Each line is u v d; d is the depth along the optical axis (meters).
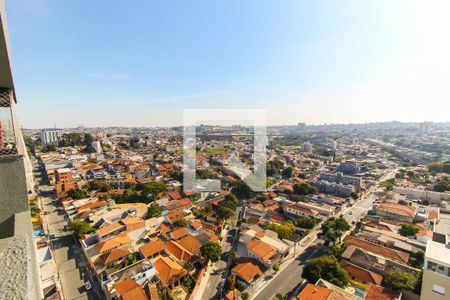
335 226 36.75
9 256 2.56
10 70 4.58
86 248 30.44
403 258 29.12
